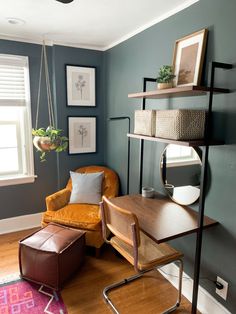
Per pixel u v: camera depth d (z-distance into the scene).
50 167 3.16
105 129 3.30
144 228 1.56
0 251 2.55
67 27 2.38
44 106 3.00
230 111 1.52
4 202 2.95
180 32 1.88
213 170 1.66
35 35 2.65
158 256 1.69
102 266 2.31
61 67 2.92
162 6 1.89
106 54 3.07
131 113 2.63
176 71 1.88
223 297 1.65
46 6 1.92
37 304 1.84
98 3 1.85
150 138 1.79
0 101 2.72
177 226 1.59
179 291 1.81
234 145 1.51
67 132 3.09
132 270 2.26
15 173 3.04
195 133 1.57
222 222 1.63
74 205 2.72
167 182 2.12
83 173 3.02
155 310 1.81
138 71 2.44
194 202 1.85
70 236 2.16
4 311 1.77
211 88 1.46
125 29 2.42
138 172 2.57
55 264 1.92
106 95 3.18
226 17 1.51
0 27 2.41
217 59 1.59
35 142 2.50
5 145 2.95
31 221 3.12
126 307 1.83
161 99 2.14
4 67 2.70
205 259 1.78
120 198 2.13
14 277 2.13
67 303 1.85
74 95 3.05
